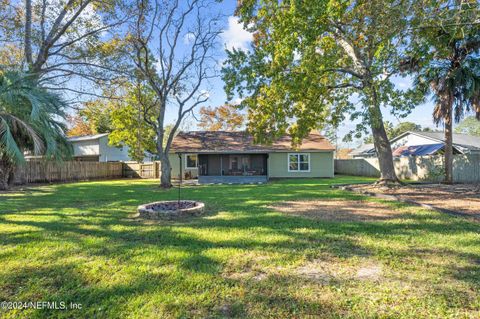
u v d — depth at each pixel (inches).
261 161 786.2
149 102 676.1
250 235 193.6
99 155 1082.7
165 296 109.8
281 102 455.2
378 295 109.9
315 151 786.8
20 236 193.0
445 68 490.6
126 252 159.0
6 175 528.7
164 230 208.7
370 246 168.1
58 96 414.3
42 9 488.7
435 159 658.2
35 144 380.5
